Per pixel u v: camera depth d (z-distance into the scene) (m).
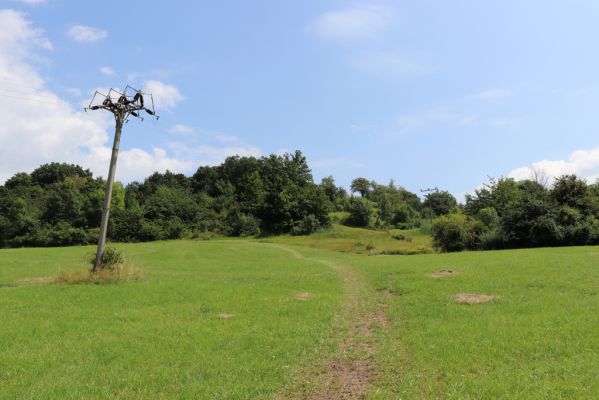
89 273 26.52
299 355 12.02
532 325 13.95
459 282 23.84
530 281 22.62
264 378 10.24
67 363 11.34
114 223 107.94
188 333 14.30
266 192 132.12
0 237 100.56
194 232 119.12
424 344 12.62
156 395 9.31
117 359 11.66
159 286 24.61
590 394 8.47
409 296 21.14
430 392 9.20
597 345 11.45
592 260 30.34
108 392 9.44
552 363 10.38
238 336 13.91
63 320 16.11
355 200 142.12
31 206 114.06
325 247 81.19
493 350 11.61
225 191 152.25
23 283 27.67
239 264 44.62
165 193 133.38
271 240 102.69
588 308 15.95
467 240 59.50
